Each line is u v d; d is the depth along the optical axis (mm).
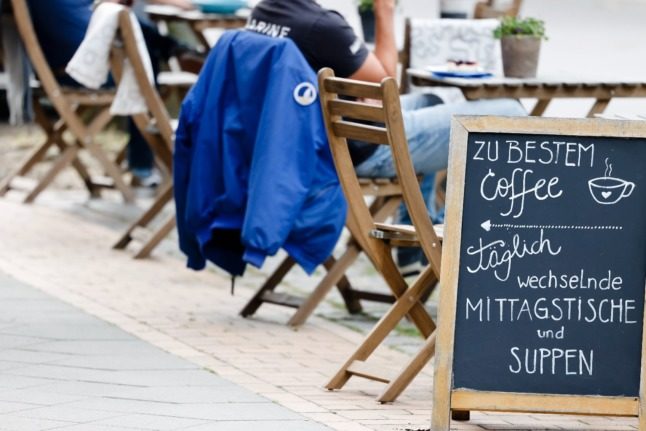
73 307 10602
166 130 12570
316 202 10039
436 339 7328
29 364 8734
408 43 12633
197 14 14633
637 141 7438
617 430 7926
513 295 7391
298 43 10383
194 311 10805
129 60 12414
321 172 10047
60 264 12375
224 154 10273
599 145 7434
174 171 10641
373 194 10617
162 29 17344
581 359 7383
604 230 7418
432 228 8258
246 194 10250
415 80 10797
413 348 9961
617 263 7426
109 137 20078
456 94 12680
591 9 37469
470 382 7344
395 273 8703
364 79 10586
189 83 14867
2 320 9992
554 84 10391
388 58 11102
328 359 9430
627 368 7383
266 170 9820
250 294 11672
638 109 20406
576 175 7434
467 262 7406
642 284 7418
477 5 13945
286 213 9797
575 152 7434
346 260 10586
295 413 7844
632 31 31922
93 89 14586
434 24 12617
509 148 7438
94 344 9383
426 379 8992
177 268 12625
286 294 10750
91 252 13055
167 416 7609
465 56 12594
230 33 10375
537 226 7418
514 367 7363
